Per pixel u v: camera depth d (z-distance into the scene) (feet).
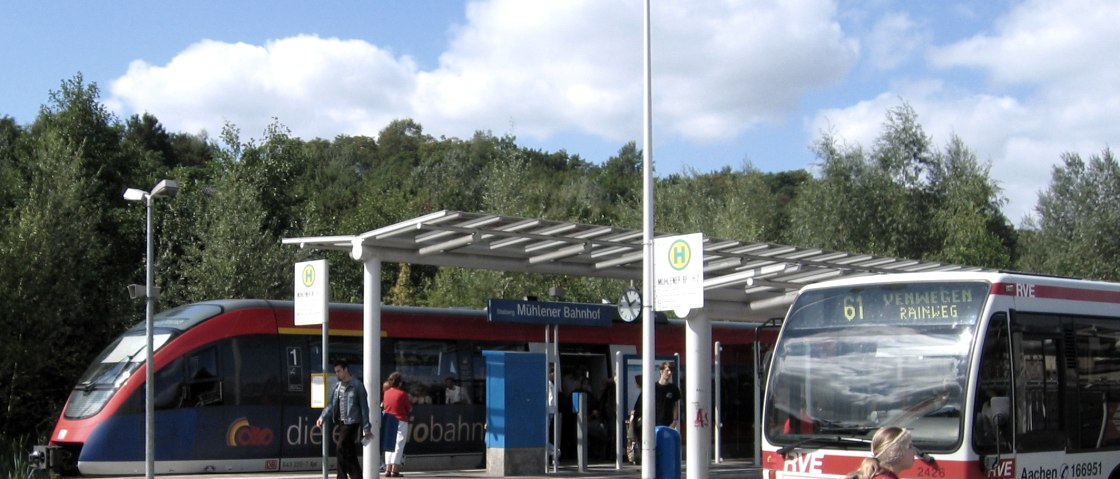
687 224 170.60
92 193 110.83
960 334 34.55
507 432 64.44
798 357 37.50
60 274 92.02
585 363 79.87
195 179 136.77
